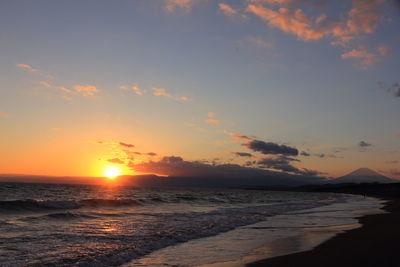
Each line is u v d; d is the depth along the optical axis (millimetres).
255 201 51031
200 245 11539
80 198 43562
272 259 9219
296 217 21953
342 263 8555
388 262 8594
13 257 9266
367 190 165750
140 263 8961
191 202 42531
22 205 24328
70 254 9742
